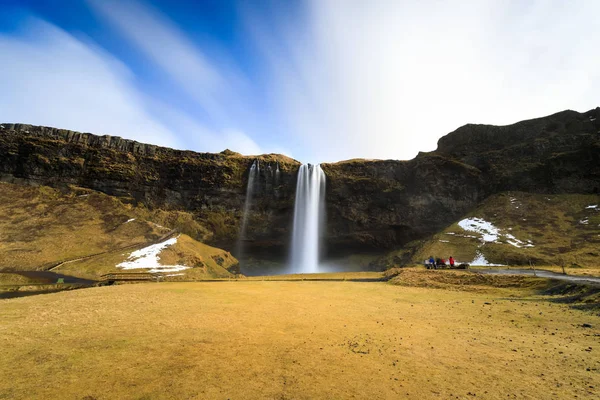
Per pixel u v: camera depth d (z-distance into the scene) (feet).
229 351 31.89
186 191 265.95
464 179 266.16
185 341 35.19
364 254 281.74
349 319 49.37
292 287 100.37
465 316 51.90
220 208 265.75
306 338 37.37
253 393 22.35
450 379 25.13
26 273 142.92
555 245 174.91
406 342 35.88
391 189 273.54
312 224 270.67
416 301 69.97
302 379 24.98
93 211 229.45
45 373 25.41
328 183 276.82
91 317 47.93
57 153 254.27
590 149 233.55
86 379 24.31
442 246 204.74
